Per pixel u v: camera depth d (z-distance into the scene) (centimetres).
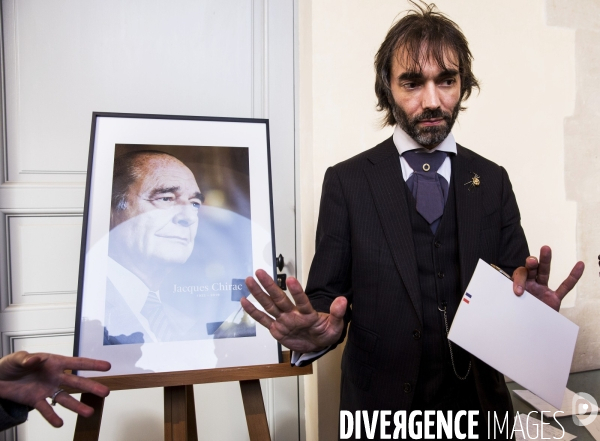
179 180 100
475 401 94
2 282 130
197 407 146
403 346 89
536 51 153
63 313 134
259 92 149
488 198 95
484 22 148
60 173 134
